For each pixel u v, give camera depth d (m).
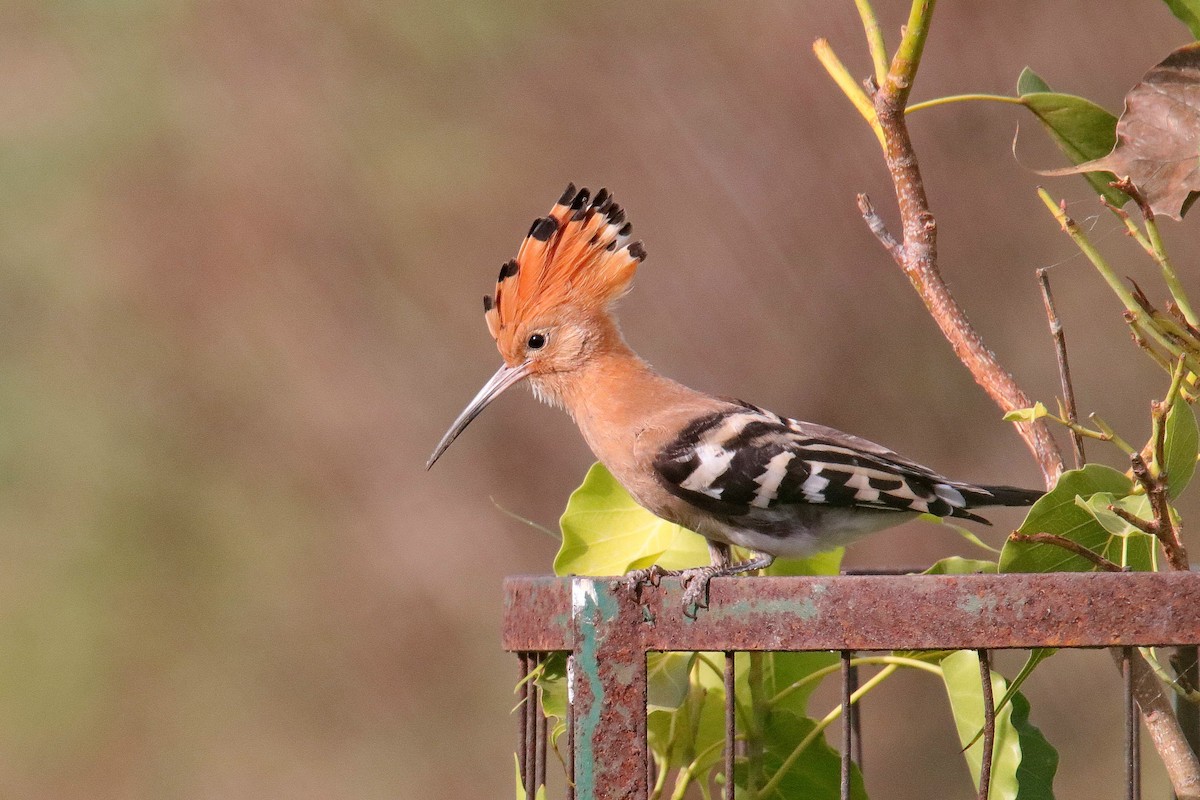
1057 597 3.65
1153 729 4.38
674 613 3.91
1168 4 4.68
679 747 4.95
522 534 15.51
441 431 15.93
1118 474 4.23
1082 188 13.59
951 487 5.62
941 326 4.79
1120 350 13.32
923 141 13.88
